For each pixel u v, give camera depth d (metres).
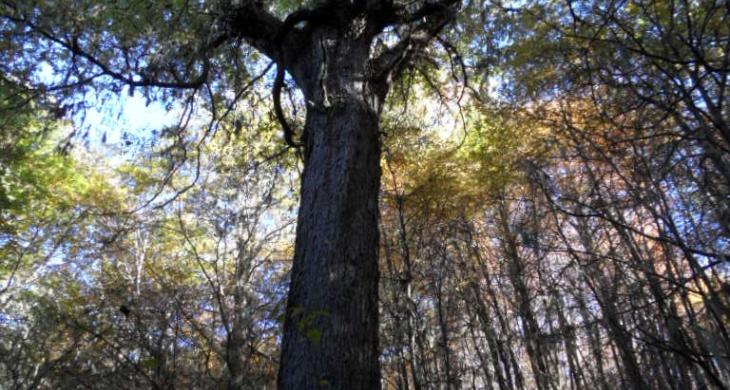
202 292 8.88
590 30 5.15
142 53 4.99
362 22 4.91
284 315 3.02
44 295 10.23
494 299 11.00
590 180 5.86
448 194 10.34
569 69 5.57
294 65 4.99
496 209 11.25
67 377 5.00
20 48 5.29
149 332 5.49
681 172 4.66
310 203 3.81
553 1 6.52
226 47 5.33
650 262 5.66
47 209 11.98
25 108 5.55
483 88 7.66
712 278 4.71
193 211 10.99
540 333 9.67
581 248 8.09
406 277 8.98
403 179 10.44
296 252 3.66
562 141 7.43
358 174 3.92
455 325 11.94
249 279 10.06
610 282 6.90
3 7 5.02
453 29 7.04
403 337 8.98
